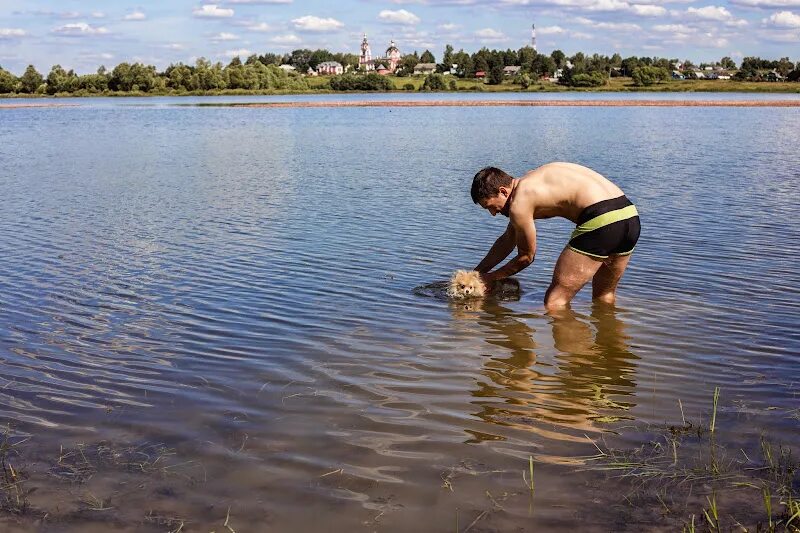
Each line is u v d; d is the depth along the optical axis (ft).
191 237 39.81
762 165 71.05
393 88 513.04
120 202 52.01
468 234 40.65
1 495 14.39
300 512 13.69
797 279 30.17
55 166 75.41
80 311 26.53
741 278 30.53
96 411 18.21
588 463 15.47
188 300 27.89
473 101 306.55
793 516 13.15
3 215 46.70
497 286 30.14
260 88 485.15
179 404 18.58
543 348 22.82
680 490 14.37
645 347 22.75
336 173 68.39
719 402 18.54
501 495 14.21
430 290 29.63
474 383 19.97
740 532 12.96
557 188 27.40
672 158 78.69
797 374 20.27
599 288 27.99
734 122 147.54
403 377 20.38
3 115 205.87
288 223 43.75
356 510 13.74
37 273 32.01
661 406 18.37
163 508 13.87
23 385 19.84
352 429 17.11
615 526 13.17
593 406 18.42
